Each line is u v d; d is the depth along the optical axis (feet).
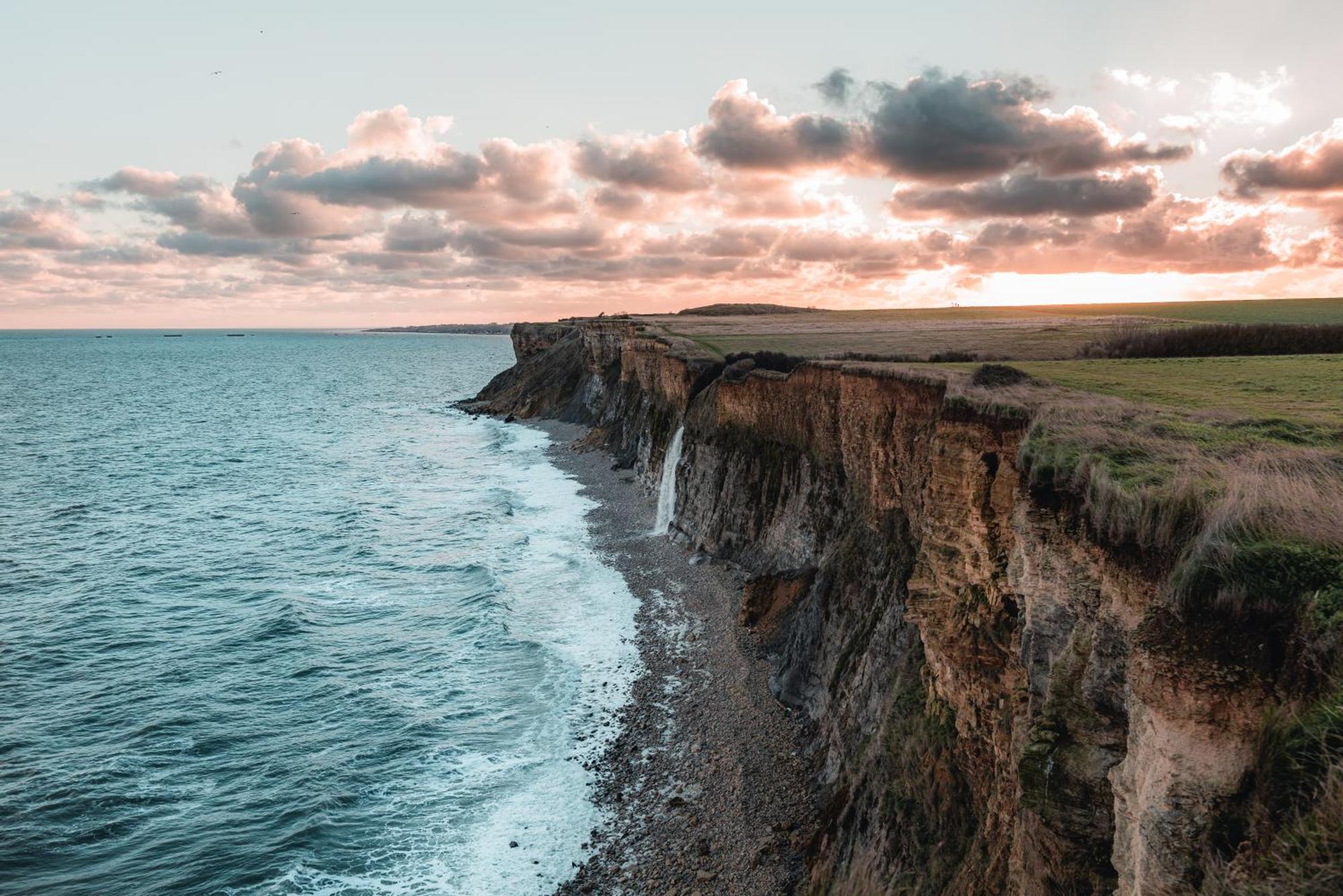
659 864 75.56
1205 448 42.01
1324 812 21.01
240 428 395.75
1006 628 56.80
